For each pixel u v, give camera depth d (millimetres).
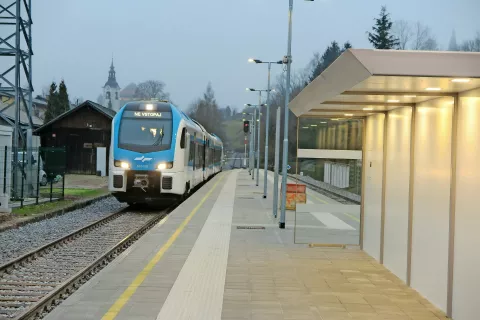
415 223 8055
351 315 6719
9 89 22438
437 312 6941
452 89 6473
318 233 11922
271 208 20453
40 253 11570
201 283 8227
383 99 7926
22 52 23203
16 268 10242
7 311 7457
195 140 24609
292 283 8367
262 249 11375
